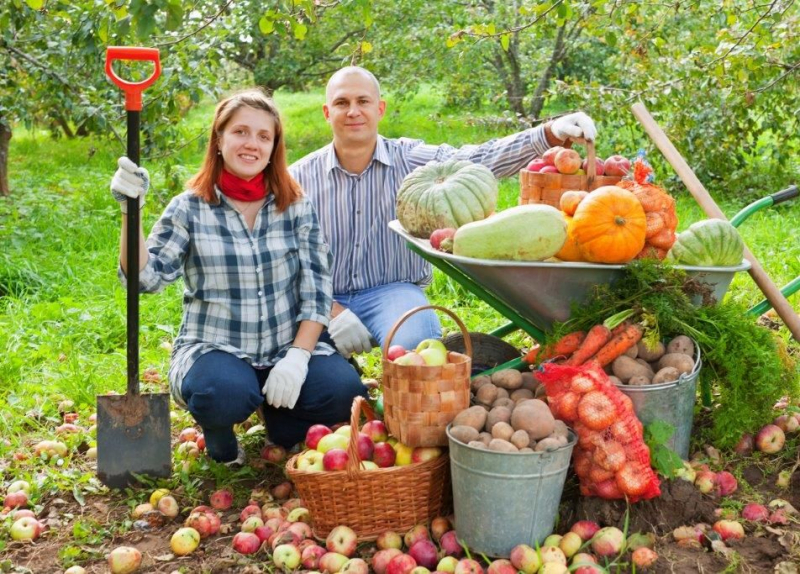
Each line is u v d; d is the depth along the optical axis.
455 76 14.07
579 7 7.06
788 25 7.16
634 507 3.31
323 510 3.36
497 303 3.94
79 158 15.09
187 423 4.72
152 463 3.93
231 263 3.89
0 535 3.56
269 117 3.82
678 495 3.32
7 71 9.50
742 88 8.92
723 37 6.80
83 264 7.75
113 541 3.54
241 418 3.83
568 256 3.62
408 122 16.80
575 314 3.66
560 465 3.12
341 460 3.37
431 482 3.41
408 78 14.16
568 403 3.26
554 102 15.43
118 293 6.69
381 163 4.67
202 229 3.88
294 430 4.16
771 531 3.27
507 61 14.45
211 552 3.42
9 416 4.75
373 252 4.74
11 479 4.14
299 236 4.04
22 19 7.04
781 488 3.63
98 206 10.29
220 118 3.80
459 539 3.25
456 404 3.39
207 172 3.90
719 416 3.70
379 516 3.37
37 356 5.59
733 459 3.80
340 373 3.98
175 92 7.48
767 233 7.93
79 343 5.86
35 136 19.00
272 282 3.97
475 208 4.13
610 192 3.55
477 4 12.70
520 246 3.48
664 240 3.66
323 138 16.23
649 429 3.38
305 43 15.40
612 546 3.14
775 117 10.09
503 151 4.57
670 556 3.16
